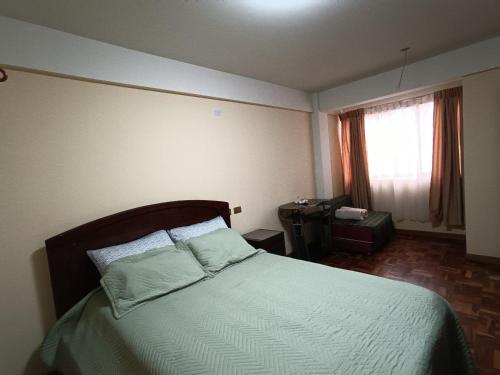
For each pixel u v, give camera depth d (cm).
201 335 136
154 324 150
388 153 430
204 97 288
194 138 279
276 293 173
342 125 471
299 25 210
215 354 122
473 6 205
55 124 195
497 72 278
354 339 123
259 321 144
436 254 347
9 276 177
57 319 189
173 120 263
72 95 202
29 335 185
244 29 209
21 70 181
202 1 170
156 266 192
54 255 187
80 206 206
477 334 196
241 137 327
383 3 190
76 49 198
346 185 484
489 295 244
